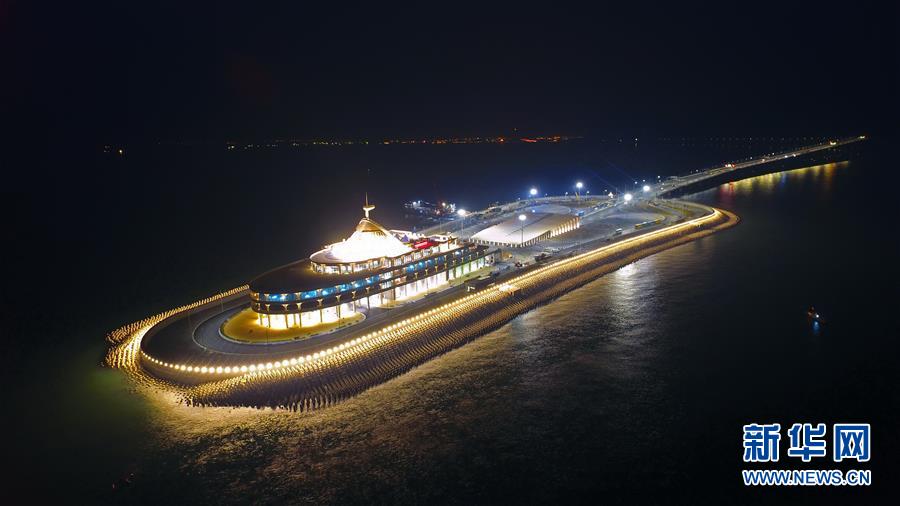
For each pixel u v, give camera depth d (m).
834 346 95.56
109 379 88.00
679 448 71.25
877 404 79.00
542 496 63.94
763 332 101.88
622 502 63.09
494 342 100.69
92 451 71.88
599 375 88.25
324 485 66.06
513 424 76.25
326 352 87.94
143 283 138.12
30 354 97.31
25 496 64.81
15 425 76.81
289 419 77.31
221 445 72.69
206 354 89.06
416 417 78.06
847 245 157.62
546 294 122.44
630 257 152.88
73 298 127.25
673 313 112.06
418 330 98.19
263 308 95.81
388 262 110.50
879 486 64.25
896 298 115.44
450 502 63.28
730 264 144.00
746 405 79.62
